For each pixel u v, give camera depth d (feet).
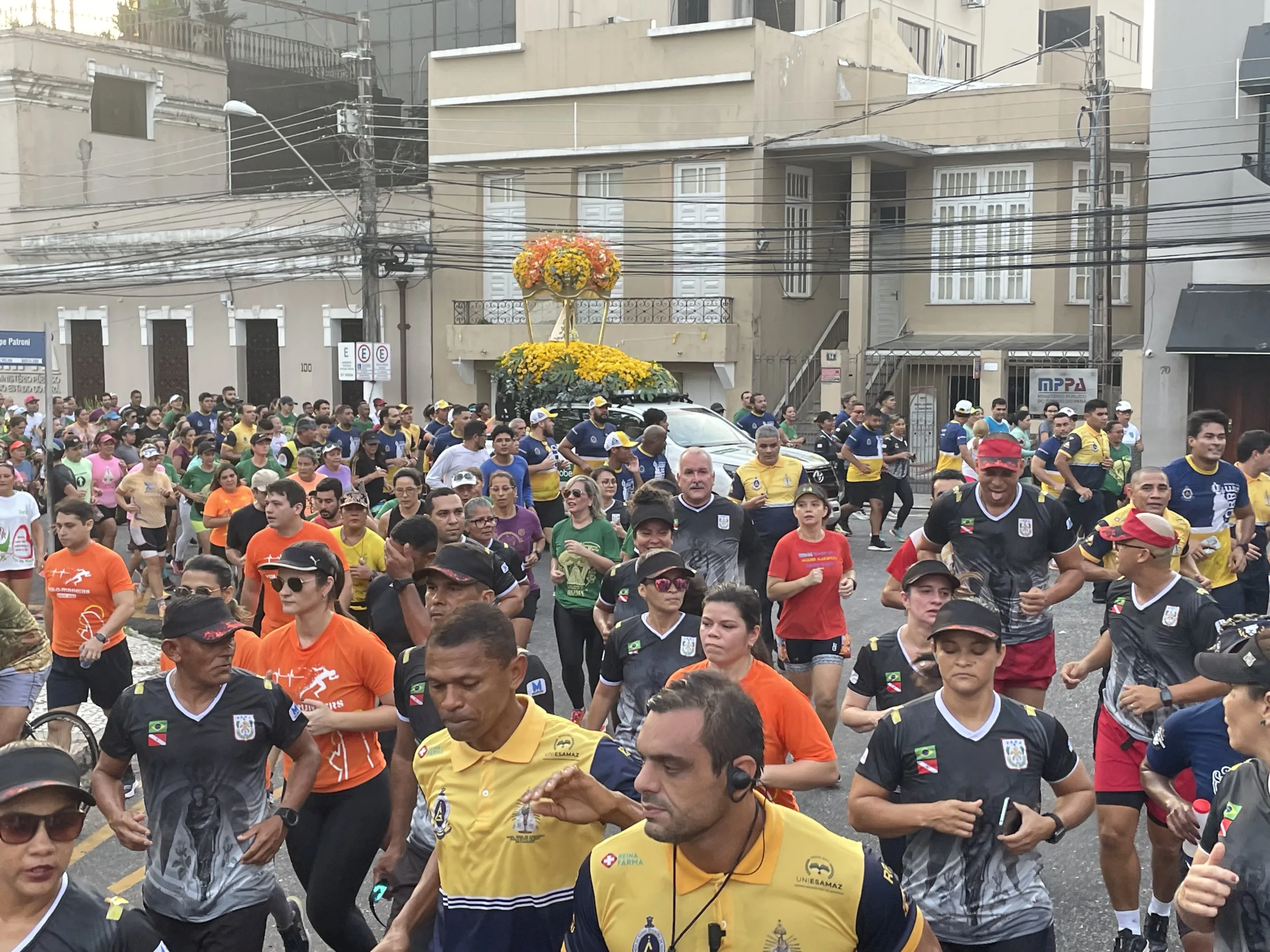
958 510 23.24
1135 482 23.62
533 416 55.31
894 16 118.93
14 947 9.45
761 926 9.49
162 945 10.11
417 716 15.88
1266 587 31.83
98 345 120.37
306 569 17.63
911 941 9.69
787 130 95.96
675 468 58.70
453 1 127.24
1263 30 69.92
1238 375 73.10
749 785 9.26
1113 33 139.03
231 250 111.14
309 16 137.59
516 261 80.02
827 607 26.50
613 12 114.42
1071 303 94.89
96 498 51.85
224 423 77.10
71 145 123.85
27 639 21.67
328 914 17.40
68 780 9.57
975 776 13.46
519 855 12.03
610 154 98.37
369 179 93.71
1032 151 92.99
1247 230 71.82
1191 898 10.27
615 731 19.89
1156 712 17.67
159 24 132.16
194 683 15.40
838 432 69.97
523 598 27.09
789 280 97.71
